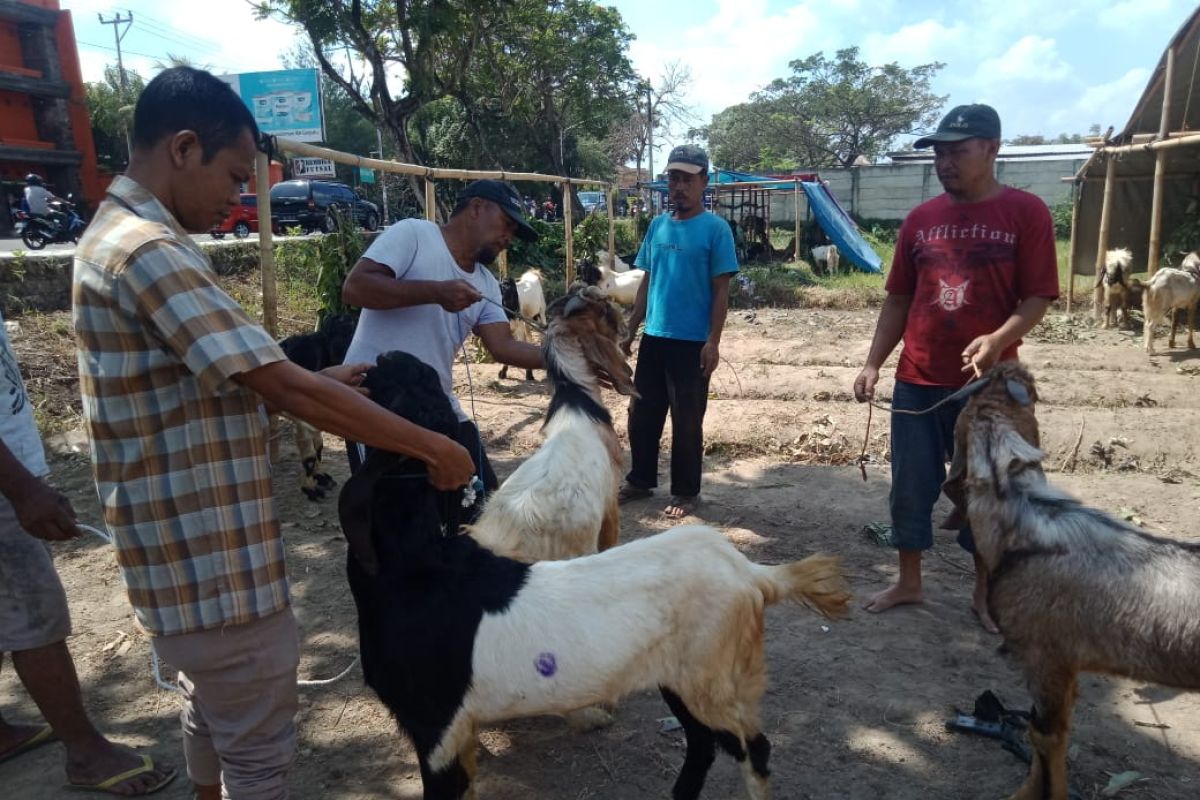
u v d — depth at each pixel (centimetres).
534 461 373
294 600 480
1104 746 338
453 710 251
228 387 196
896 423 431
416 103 2144
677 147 569
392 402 240
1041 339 1248
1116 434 721
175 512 205
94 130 3794
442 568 251
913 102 5381
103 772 324
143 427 201
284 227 2328
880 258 2561
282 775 237
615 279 1494
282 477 670
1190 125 1258
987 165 387
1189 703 366
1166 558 264
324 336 589
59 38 3023
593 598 252
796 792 319
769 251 2577
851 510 600
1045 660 285
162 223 203
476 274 394
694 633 262
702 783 293
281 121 1733
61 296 1102
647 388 600
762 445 748
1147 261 1461
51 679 314
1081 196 1445
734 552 278
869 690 382
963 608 454
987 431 307
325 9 1991
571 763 341
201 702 228
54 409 802
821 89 5484
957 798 314
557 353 395
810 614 453
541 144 3547
